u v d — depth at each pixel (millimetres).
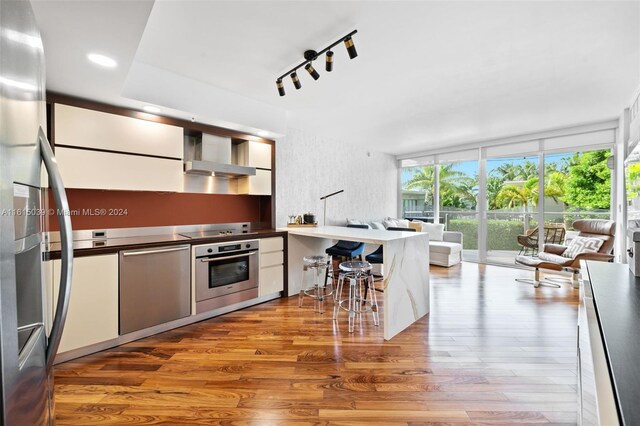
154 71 2693
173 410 1693
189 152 3484
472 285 4270
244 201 4082
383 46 2377
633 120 3549
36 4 1426
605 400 523
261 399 1787
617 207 4277
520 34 2213
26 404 683
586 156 4793
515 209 5508
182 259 2836
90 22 1580
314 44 2340
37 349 771
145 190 2877
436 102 3637
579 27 2125
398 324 2727
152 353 2348
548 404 1733
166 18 1999
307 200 4980
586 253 3822
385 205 6852
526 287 4172
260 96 3426
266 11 1940
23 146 674
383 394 1831
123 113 2736
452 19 2035
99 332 2324
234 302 3266
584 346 980
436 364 2174
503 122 4469
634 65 2693
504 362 2199
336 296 3334
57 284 2125
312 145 5074
